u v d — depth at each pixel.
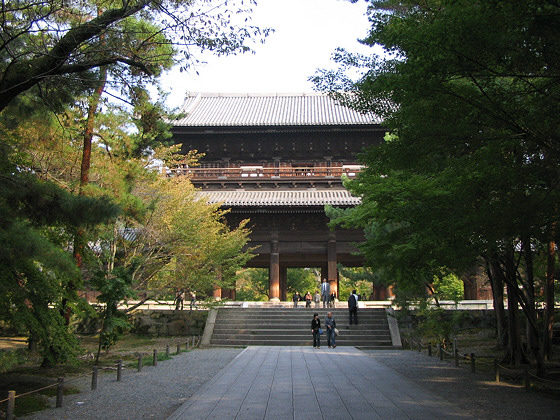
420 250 15.53
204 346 27.69
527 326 22.31
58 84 11.53
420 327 24.30
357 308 32.56
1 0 9.42
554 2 7.27
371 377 14.51
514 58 8.24
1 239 10.13
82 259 18.64
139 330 31.44
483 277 35.97
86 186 15.87
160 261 26.11
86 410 10.37
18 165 14.63
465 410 10.20
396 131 10.63
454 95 8.98
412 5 11.38
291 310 32.56
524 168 9.77
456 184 10.90
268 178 42.53
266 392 11.88
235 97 55.81
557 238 11.16
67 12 10.59
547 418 9.53
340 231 40.91
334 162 44.56
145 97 13.17
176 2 9.77
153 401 11.24
